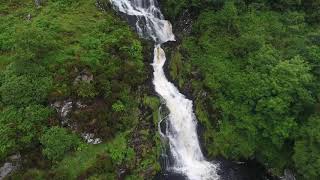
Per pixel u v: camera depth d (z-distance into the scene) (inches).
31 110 1090.7
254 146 1203.2
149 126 1198.9
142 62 1295.5
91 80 1178.6
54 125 1093.8
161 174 1159.6
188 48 1392.7
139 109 1211.2
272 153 1188.5
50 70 1167.6
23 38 1175.6
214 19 1429.6
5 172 1024.9
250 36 1330.0
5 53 1220.5
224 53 1347.2
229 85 1263.5
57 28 1293.1
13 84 1113.4
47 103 1122.0
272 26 1400.1
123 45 1293.1
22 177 1020.5
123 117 1170.0
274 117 1147.9
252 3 1471.5
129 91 1216.2
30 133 1066.7
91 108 1139.9
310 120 1103.6
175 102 1277.1
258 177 1184.8
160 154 1182.3
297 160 1082.1
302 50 1261.1
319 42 1296.8
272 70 1189.1
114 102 1175.6
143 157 1141.7
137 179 1110.4
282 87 1146.7
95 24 1333.7
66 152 1077.8
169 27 1486.2
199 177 1166.3
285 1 1448.1
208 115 1273.4
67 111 1121.4
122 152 1119.6
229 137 1222.3
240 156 1220.5
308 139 1090.7
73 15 1366.9
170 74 1344.7
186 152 1238.3
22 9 1380.4
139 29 1423.5
